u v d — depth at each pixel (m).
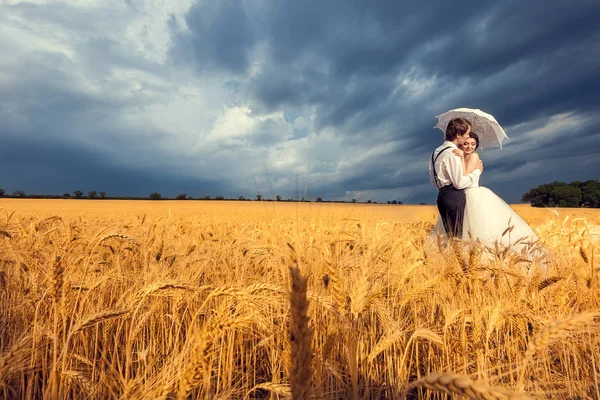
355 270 2.76
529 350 1.32
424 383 0.93
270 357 2.46
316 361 1.86
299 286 1.00
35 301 2.52
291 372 1.00
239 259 3.77
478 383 0.86
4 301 2.82
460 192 5.43
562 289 2.74
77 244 3.62
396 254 3.67
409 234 5.32
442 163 5.53
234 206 49.41
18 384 2.11
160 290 2.04
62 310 1.87
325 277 1.73
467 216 5.22
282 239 2.74
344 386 2.00
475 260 2.59
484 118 6.36
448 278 2.69
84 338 2.36
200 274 3.48
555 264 3.81
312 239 2.88
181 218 9.46
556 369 2.35
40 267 3.19
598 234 5.43
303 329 0.99
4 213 11.26
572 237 5.57
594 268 3.07
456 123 5.51
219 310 1.59
